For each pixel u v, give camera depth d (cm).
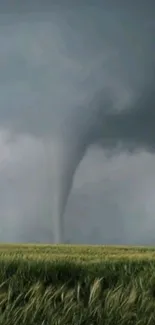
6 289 614
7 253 993
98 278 636
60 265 734
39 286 583
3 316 505
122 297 557
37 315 509
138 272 724
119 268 748
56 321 505
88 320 516
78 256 865
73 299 564
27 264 724
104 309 532
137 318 527
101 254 1005
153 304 554
